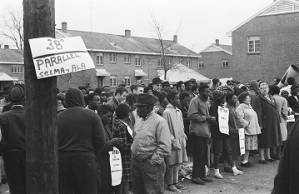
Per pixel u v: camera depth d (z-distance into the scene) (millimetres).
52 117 3744
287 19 32000
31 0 3658
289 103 11664
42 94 3699
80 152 5023
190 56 55906
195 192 8352
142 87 11250
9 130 5484
